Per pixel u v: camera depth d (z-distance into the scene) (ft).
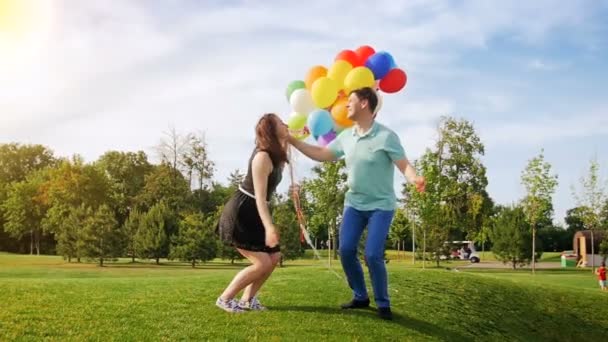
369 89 22.18
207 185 192.03
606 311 42.16
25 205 212.23
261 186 19.83
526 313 37.04
